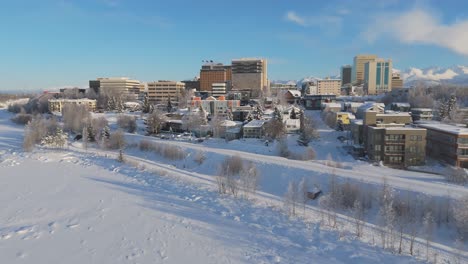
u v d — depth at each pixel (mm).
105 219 31000
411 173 59688
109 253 24250
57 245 25453
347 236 27172
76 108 120312
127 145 83125
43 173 51344
